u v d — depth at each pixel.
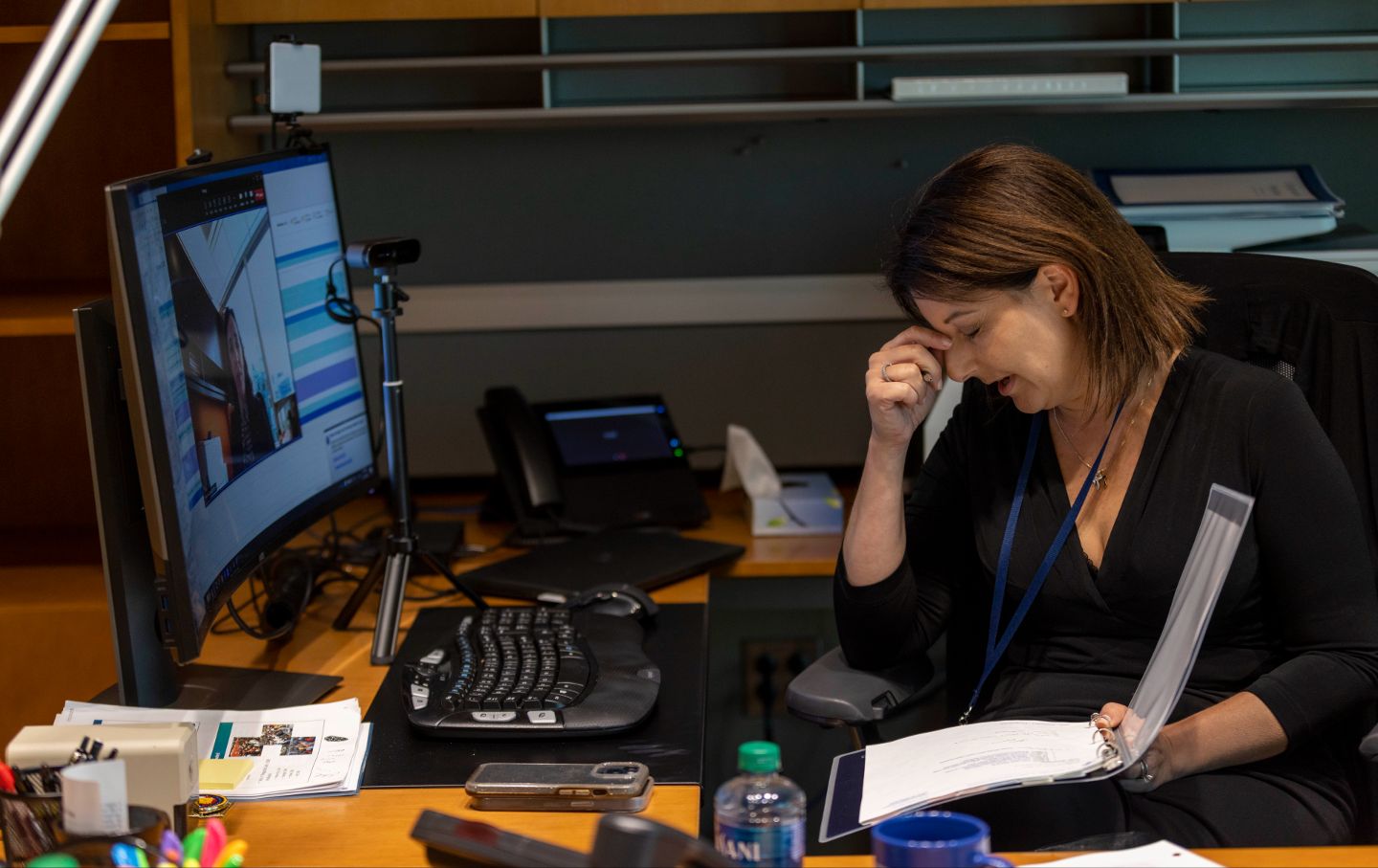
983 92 1.95
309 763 1.18
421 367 2.29
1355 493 1.38
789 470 2.33
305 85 1.62
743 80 2.18
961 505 1.53
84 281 2.06
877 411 1.41
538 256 2.27
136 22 1.84
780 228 2.26
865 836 1.37
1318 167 2.23
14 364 2.04
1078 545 1.36
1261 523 1.31
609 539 1.92
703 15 2.16
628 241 2.26
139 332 1.10
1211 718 1.22
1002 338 1.30
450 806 1.11
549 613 1.52
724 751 2.53
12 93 1.99
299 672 1.44
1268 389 1.33
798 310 2.28
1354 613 1.28
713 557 1.84
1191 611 1.07
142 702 1.28
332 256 1.69
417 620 1.62
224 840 0.91
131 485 1.26
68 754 0.98
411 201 2.25
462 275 2.27
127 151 2.03
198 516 1.23
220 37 1.94
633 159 2.23
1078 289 1.29
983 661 1.53
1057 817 1.24
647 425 2.14
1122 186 2.12
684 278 2.27
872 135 2.22
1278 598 1.31
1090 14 2.15
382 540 1.87
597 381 2.30
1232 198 2.07
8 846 0.94
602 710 1.27
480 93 2.18
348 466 1.72
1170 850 0.98
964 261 1.28
